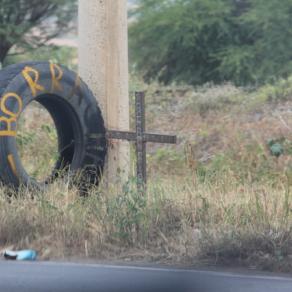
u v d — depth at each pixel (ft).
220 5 219.00
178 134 124.36
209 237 63.87
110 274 58.08
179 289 54.13
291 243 63.21
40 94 82.17
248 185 85.66
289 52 210.79
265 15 210.18
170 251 64.03
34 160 104.01
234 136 117.29
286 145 111.04
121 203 69.21
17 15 198.49
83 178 84.58
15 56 226.99
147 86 150.10
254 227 65.98
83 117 85.40
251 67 211.41
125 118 89.04
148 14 225.35
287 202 71.67
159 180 89.86
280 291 53.47
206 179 83.82
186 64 224.94
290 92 132.98
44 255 64.13
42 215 68.64
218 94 137.18
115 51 88.43
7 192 76.79
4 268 60.18
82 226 67.21
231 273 58.70
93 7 88.69
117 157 87.40
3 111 78.74
